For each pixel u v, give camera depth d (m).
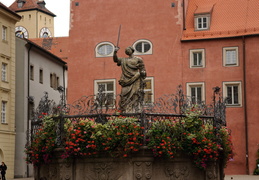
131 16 46.19
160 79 44.94
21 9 121.69
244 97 43.06
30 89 51.12
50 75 57.81
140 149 18.59
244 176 39.59
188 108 20.23
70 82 46.78
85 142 18.95
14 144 47.59
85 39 46.97
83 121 19.11
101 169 19.05
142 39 45.78
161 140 18.64
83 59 46.81
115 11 46.59
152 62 45.28
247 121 42.75
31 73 51.97
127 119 18.73
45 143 20.16
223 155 21.53
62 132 19.62
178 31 45.00
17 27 121.94
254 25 43.97
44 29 123.56
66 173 19.41
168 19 45.34
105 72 46.22
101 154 19.03
